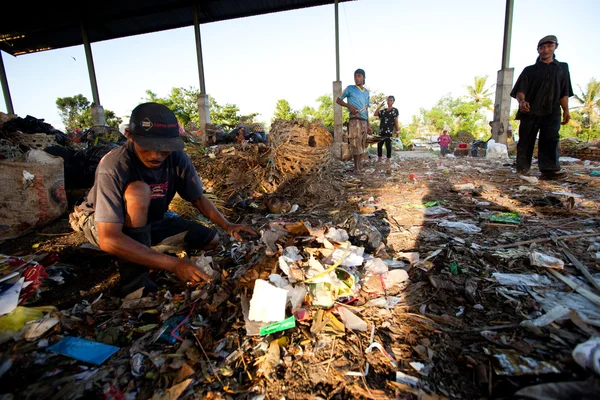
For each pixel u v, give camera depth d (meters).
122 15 11.65
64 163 3.97
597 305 1.54
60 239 3.00
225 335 1.51
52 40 13.41
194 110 25.16
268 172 4.35
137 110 1.64
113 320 1.69
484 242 2.41
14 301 1.64
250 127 9.45
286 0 10.95
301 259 1.84
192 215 3.43
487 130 36.38
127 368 1.35
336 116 9.58
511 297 1.68
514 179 4.83
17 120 5.48
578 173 5.10
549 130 4.53
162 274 2.18
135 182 1.79
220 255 2.43
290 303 1.62
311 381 1.25
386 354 1.36
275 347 1.40
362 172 6.24
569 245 2.24
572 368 1.16
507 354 1.26
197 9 10.77
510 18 8.62
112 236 1.68
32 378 1.29
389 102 8.01
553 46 4.38
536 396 1.02
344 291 1.72
